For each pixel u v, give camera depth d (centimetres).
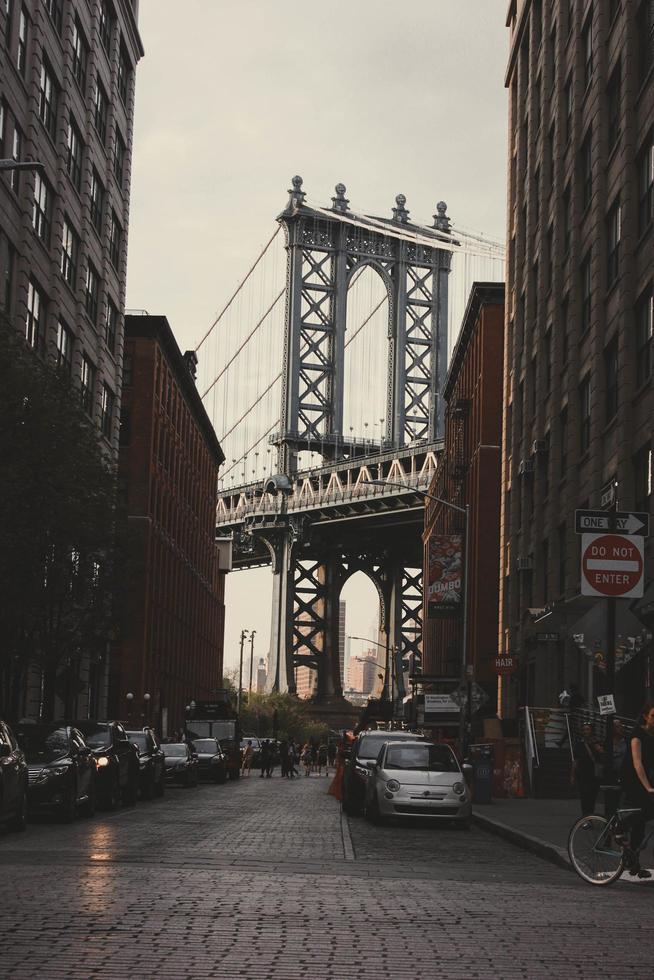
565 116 4578
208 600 11150
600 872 1378
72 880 1288
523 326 5509
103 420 6028
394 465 12175
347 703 14350
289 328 13438
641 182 3403
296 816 2797
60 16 4978
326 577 14600
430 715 6072
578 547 4088
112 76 5966
